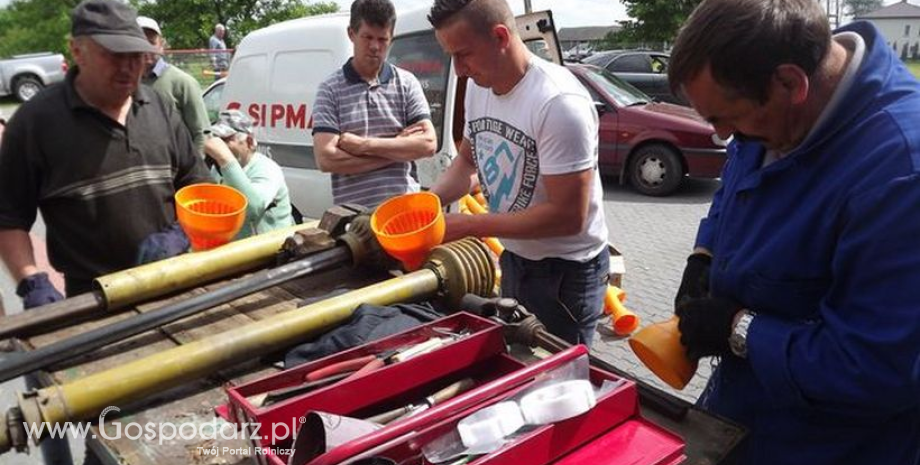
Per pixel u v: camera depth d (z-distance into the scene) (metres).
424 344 1.26
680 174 7.48
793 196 1.20
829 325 1.12
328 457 0.88
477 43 1.84
